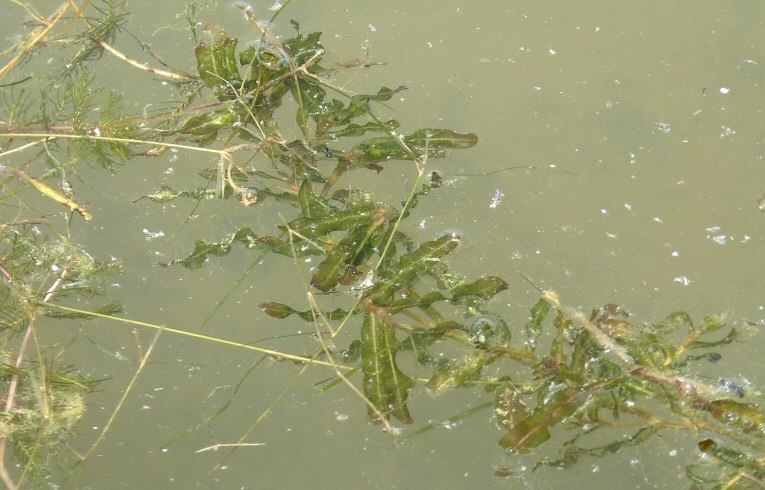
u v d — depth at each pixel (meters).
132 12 2.05
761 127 1.81
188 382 1.58
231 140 1.82
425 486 1.47
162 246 1.72
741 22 2.00
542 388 1.42
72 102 1.88
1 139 1.82
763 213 1.70
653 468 1.46
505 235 1.69
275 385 1.57
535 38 1.99
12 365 1.56
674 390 1.37
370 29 2.01
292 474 1.49
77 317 1.61
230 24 2.01
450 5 2.06
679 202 1.72
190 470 1.50
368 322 1.48
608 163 1.77
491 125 1.83
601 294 1.61
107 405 1.57
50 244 1.68
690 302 1.60
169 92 1.92
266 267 1.70
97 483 1.49
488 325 1.50
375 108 1.86
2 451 1.48
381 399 1.43
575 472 1.46
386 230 1.63
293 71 1.76
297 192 1.71
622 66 1.92
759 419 1.33
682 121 1.83
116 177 1.82
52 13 2.03
